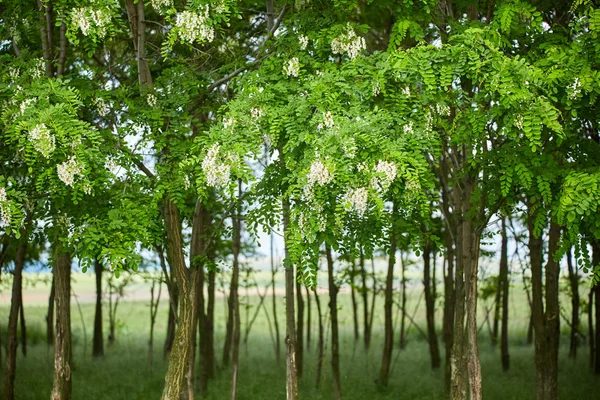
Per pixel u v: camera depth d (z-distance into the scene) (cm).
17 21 1046
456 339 1118
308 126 780
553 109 772
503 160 873
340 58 1001
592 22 793
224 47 1164
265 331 2967
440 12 1080
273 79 888
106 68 1135
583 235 869
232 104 822
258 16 1285
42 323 2972
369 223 958
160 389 1575
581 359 1962
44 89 842
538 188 847
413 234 973
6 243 1338
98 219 884
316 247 830
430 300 1841
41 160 855
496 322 2177
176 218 1045
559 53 852
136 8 1077
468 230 1070
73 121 809
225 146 774
